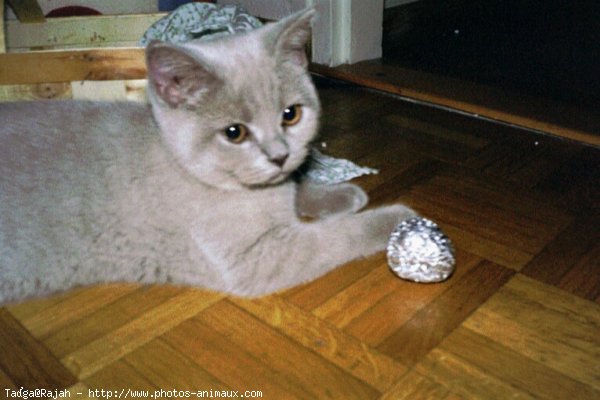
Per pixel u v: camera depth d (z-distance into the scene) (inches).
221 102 17.6
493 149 26.0
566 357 16.4
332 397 15.7
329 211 21.7
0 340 17.4
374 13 34.1
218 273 18.8
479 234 20.7
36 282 19.0
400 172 24.3
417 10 43.6
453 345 16.8
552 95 30.2
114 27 27.6
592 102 29.3
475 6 51.1
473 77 32.7
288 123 18.6
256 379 16.2
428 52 37.6
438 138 26.9
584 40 41.6
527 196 22.7
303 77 18.9
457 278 18.9
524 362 16.3
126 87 24.0
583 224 21.1
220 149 17.9
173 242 19.0
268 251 18.8
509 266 19.3
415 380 16.0
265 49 18.3
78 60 23.6
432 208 22.1
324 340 17.1
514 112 28.0
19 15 26.5
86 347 17.2
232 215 18.6
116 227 18.9
